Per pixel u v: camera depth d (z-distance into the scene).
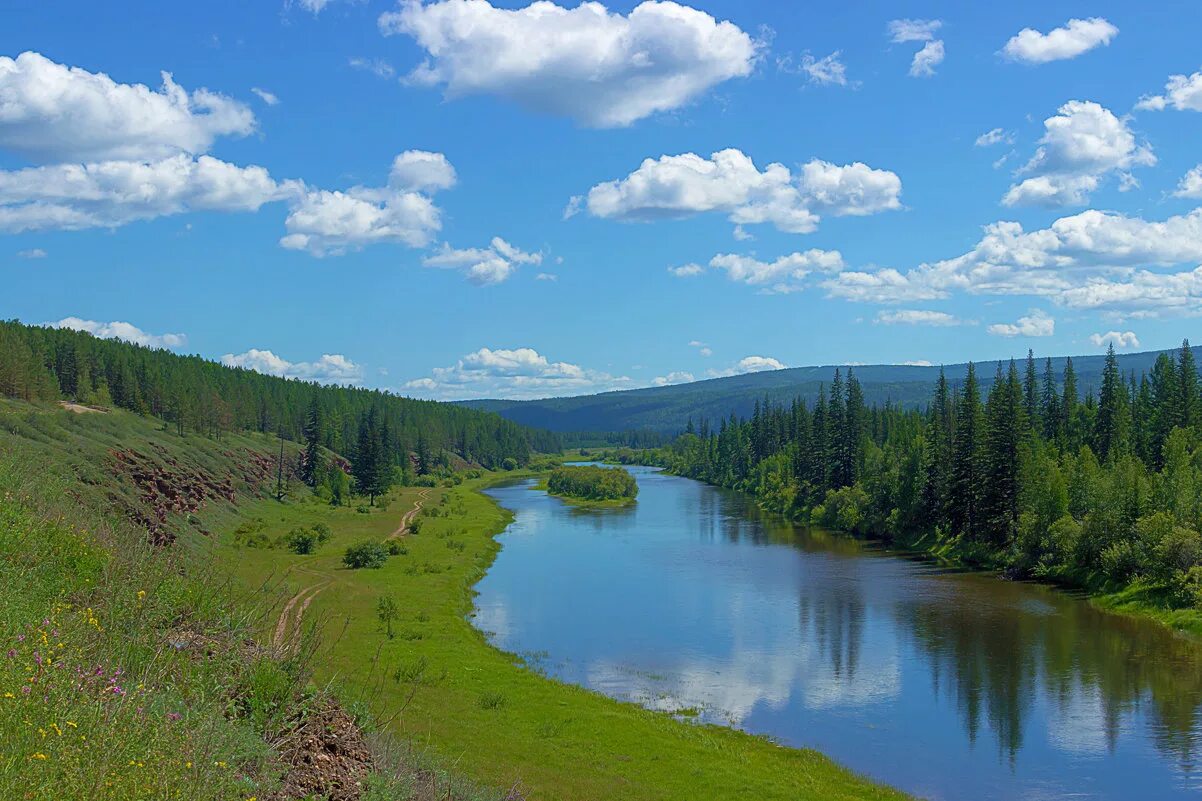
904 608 61.00
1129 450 98.88
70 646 11.31
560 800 26.33
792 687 43.66
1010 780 32.66
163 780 8.96
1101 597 62.91
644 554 87.75
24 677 9.41
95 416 102.75
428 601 61.44
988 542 81.62
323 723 14.25
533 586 70.88
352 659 41.03
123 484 69.88
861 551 89.25
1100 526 67.88
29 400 100.00
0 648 10.07
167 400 132.50
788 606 62.09
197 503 85.56
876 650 50.16
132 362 152.75
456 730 31.69
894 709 40.34
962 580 72.19
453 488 177.12
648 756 32.56
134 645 12.70
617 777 29.77
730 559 84.00
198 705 11.78
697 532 105.69
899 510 97.00
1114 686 43.09
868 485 107.88
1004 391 85.56
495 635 54.28
